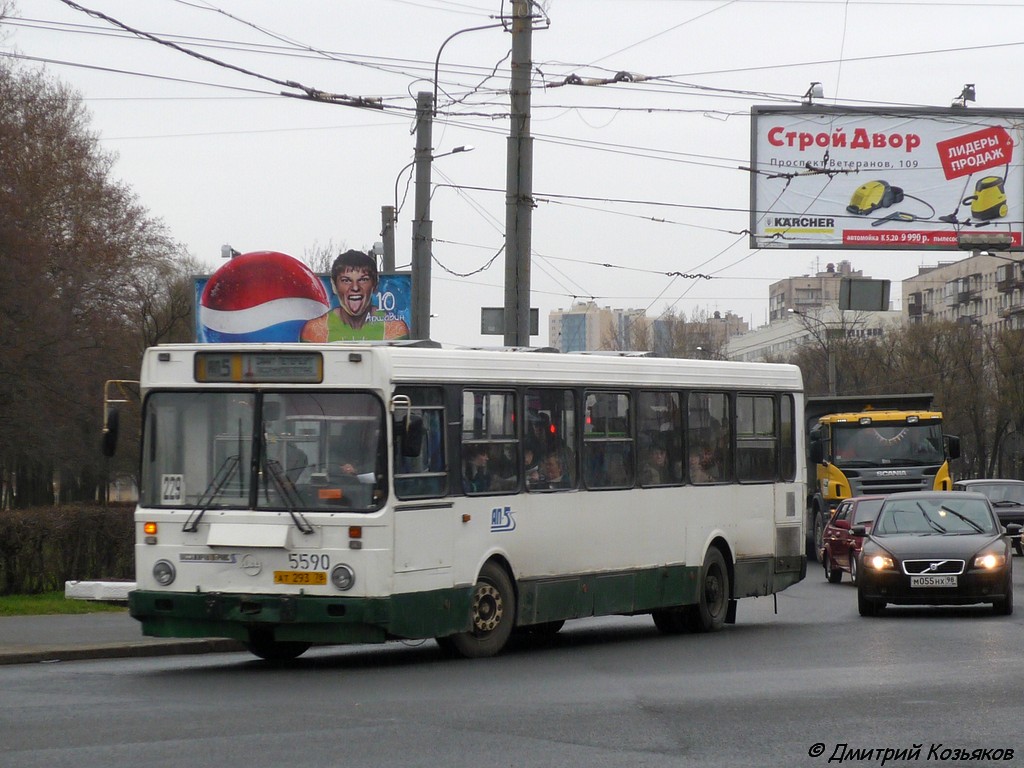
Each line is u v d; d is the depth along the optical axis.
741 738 10.48
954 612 23.47
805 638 18.83
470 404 16.45
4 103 50.59
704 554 20.39
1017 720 11.26
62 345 46.53
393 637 15.10
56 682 13.96
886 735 10.59
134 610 15.54
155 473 15.67
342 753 9.87
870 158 41.94
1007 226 42.09
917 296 154.38
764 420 22.00
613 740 10.40
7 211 45.94
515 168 24.20
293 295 39.19
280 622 14.91
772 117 41.75
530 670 15.09
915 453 41.25
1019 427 84.56
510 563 16.88
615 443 18.83
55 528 23.23
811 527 44.78
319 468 15.15
